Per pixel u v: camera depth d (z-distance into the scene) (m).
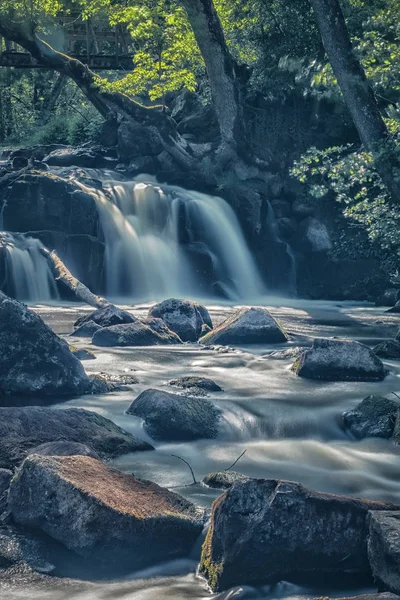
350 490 6.61
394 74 19.08
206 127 32.53
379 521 4.70
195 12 28.17
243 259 29.31
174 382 10.16
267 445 7.96
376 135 18.80
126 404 8.83
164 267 27.22
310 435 8.41
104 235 26.09
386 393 10.07
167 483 6.53
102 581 4.79
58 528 5.03
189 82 31.56
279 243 29.89
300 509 4.90
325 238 30.12
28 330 9.31
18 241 23.95
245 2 31.59
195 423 8.15
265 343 14.34
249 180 30.84
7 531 5.11
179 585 4.77
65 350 9.54
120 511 5.02
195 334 15.01
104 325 15.09
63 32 37.47
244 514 4.93
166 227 27.98
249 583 4.75
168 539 5.14
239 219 29.98
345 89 18.86
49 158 32.12
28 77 47.00
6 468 6.29
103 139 33.75
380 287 28.73
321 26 18.77
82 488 5.08
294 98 31.81
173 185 30.78
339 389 10.26
